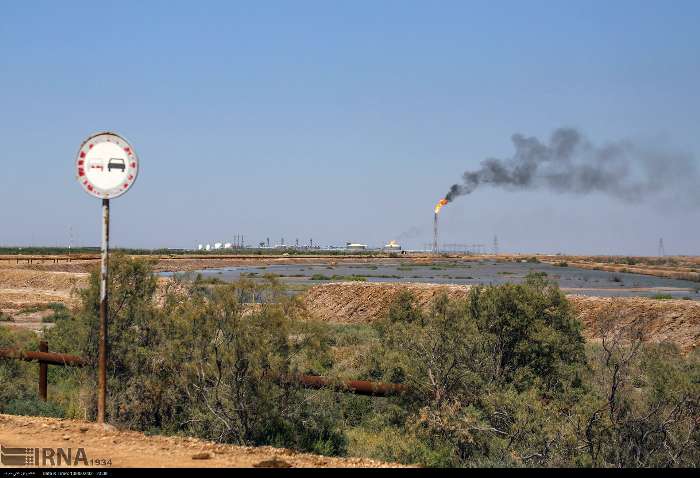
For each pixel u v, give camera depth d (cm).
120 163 1217
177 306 1650
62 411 1539
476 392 1617
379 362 1817
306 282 10181
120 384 1519
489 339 1742
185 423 1441
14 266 10106
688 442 1296
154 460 947
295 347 1463
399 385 1648
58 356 1677
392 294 5631
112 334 1588
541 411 1408
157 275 1723
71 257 13450
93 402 1508
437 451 1398
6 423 1152
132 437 1094
